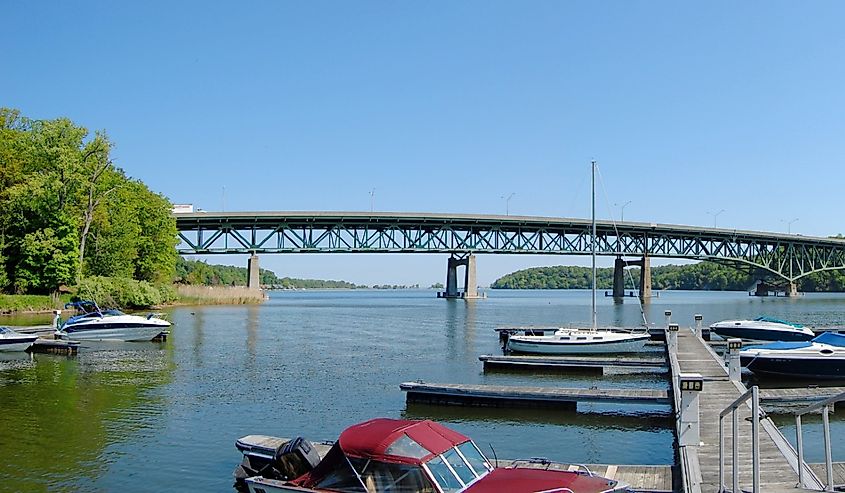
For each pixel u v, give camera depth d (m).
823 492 11.68
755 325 47.72
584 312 105.19
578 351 44.69
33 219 76.69
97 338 48.22
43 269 75.31
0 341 43.16
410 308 122.50
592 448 21.50
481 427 24.06
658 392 26.27
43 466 18.95
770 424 19.73
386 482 13.63
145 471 18.55
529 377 35.44
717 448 17.55
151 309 91.69
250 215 131.00
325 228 138.38
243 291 124.12
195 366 38.28
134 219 93.94
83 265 82.06
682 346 41.62
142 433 22.56
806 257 177.88
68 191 76.94
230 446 21.03
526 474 13.73
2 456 19.88
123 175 100.88
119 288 81.25
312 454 15.61
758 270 180.38
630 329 54.19
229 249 134.88
